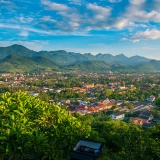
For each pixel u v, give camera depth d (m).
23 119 10.70
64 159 10.74
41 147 9.64
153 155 12.16
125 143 13.77
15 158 9.72
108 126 33.53
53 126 11.77
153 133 21.88
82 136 11.48
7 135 8.88
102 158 11.17
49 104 13.84
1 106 11.90
